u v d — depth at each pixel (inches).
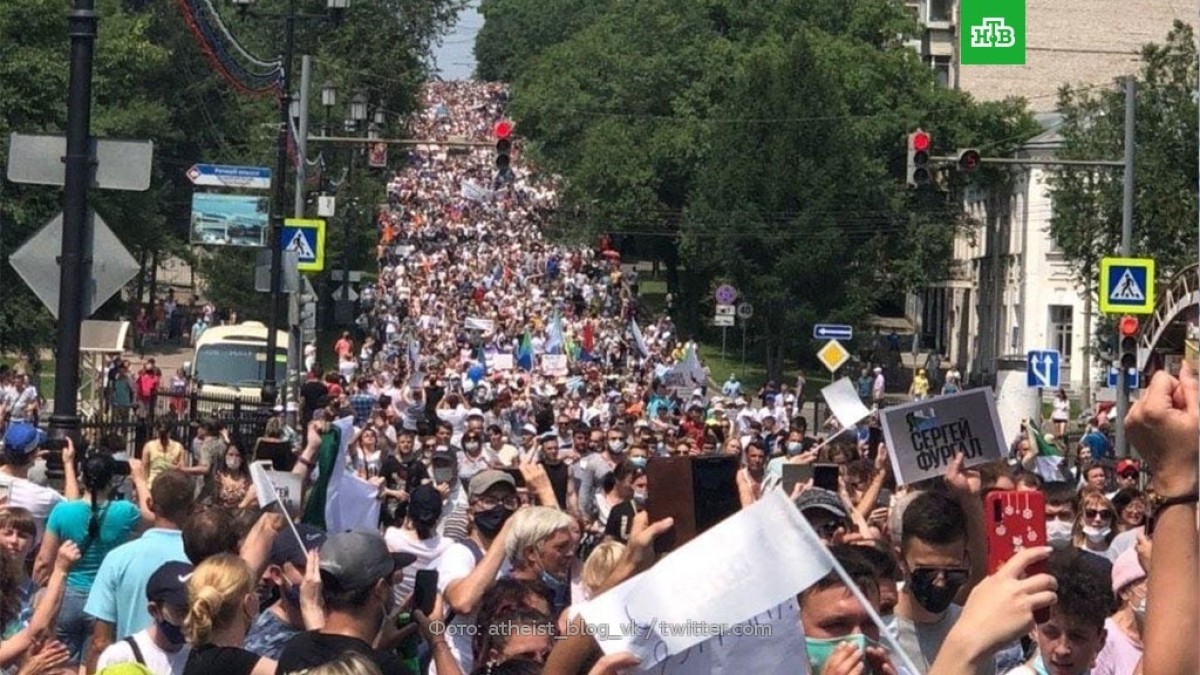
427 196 6353.3
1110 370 2368.4
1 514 454.6
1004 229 4042.8
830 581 259.0
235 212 1676.9
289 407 1481.3
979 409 409.7
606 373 2935.5
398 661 324.8
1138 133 2257.6
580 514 880.3
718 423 1316.4
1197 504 176.7
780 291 3668.8
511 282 4640.8
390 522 927.0
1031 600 187.8
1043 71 4293.8
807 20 4097.0
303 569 409.7
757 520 231.5
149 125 2982.3
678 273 4377.5
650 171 4136.3
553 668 258.4
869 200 3718.0
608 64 4456.2
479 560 474.3
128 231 2960.1
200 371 2049.7
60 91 2433.6
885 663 249.9
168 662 382.6
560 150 4571.9
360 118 2605.8
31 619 426.0
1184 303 1440.7
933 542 314.3
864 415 746.2
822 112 3708.2
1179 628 175.6
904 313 4729.3
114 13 2952.8
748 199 3693.4
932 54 4542.3
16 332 2397.9
